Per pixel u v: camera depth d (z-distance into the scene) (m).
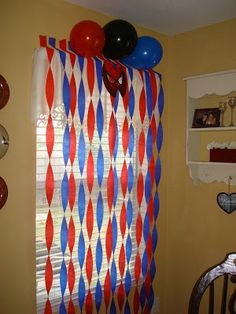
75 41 1.92
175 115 2.72
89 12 2.24
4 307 1.90
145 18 2.39
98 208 2.24
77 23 2.06
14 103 1.90
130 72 2.32
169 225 2.77
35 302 2.01
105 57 2.16
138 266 2.49
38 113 1.89
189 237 2.63
